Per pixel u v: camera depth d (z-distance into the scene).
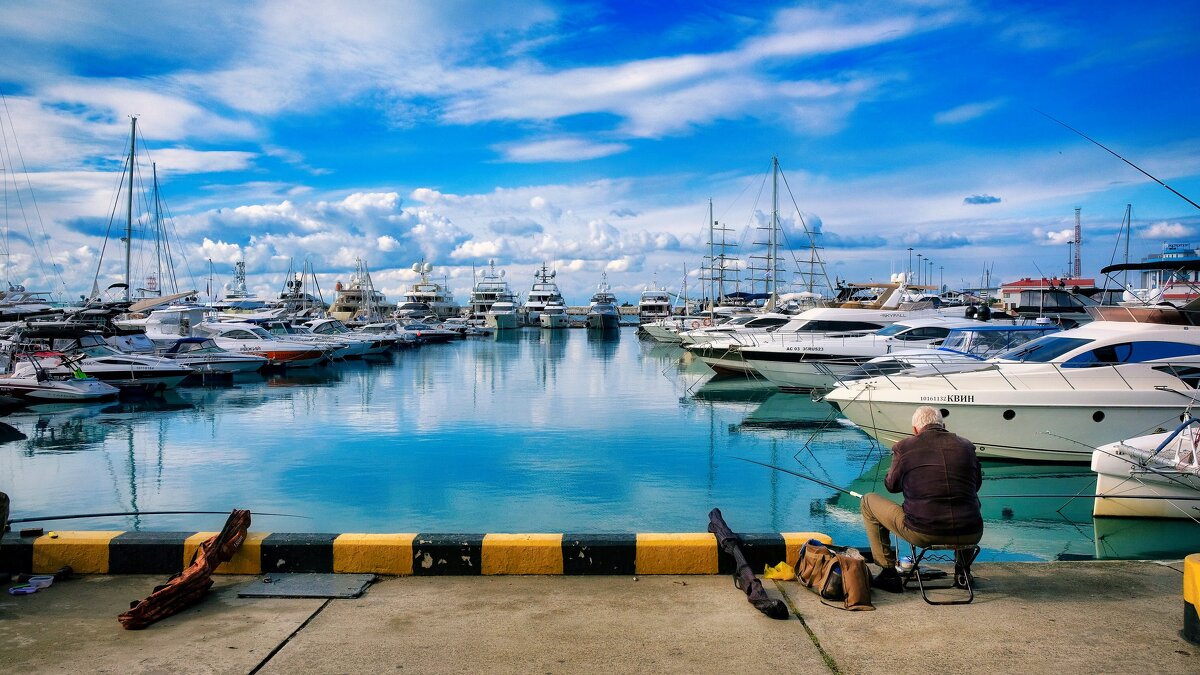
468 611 4.93
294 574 5.58
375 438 17.94
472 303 102.12
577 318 113.50
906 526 5.15
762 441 17.52
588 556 5.63
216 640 4.45
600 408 23.23
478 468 14.60
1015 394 13.56
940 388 14.12
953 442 5.26
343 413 22.22
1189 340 13.58
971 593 5.04
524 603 5.07
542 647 4.38
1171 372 13.31
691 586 5.39
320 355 38.44
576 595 5.22
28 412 22.39
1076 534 10.48
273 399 25.67
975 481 5.22
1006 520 11.12
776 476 13.96
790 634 4.55
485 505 11.96
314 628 4.64
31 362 23.30
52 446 16.97
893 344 24.28
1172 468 9.62
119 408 23.28
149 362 26.53
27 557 5.57
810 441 17.50
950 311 30.62
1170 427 13.12
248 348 36.94
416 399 25.58
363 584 5.38
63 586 5.34
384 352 49.41
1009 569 5.78
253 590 5.26
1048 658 4.21
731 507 11.86
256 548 5.62
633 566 5.64
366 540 5.67
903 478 5.27
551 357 46.34
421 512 11.55
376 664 4.14
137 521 11.18
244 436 18.25
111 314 28.92
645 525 10.89
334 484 13.31
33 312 32.16
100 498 12.43
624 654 4.28
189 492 12.78
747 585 5.10
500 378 32.91
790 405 23.70
